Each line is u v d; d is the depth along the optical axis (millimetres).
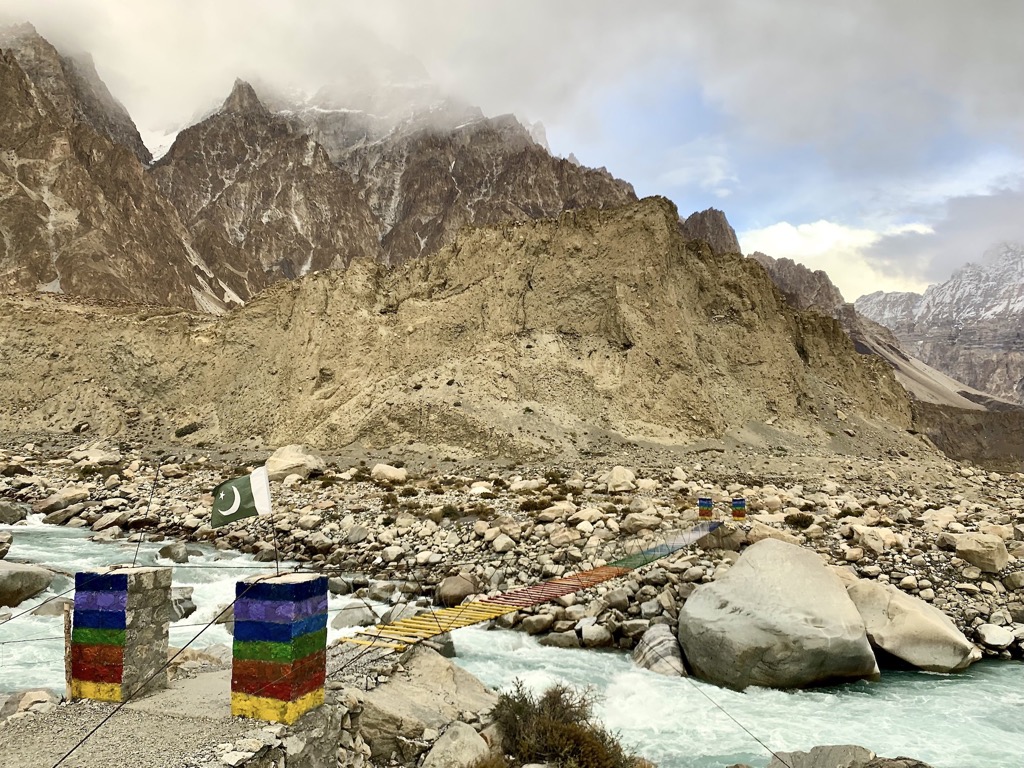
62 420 73500
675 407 67500
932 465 73250
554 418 63281
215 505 13945
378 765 11398
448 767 11320
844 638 18047
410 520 33125
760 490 44156
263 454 63594
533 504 36156
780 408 76000
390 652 15203
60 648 17953
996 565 25344
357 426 63031
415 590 24953
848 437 77375
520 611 21969
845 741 15172
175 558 29703
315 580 10406
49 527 37812
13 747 8992
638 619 21547
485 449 58562
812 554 20250
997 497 52281
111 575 11016
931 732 15734
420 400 62969
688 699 17125
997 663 20516
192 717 10039
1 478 47062
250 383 76125
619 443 61906
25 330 81875
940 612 21484
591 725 13523
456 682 14758
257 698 9953
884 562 26266
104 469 51438
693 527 29750
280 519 35438
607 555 27125
